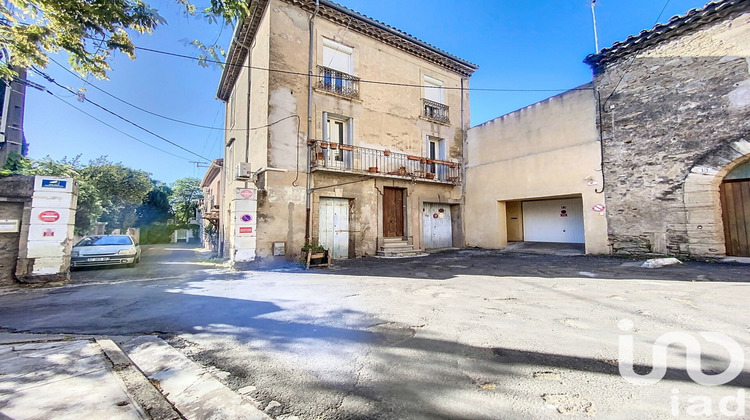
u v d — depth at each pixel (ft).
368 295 16.56
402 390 7.22
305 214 31.45
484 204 41.96
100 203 44.50
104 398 6.97
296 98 31.99
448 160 43.70
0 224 20.18
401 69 40.32
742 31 23.44
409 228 38.96
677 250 26.03
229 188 42.80
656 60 27.78
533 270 23.71
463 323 11.69
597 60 31.27
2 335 11.42
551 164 34.86
